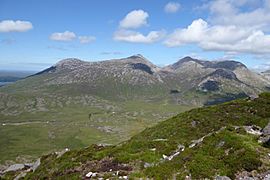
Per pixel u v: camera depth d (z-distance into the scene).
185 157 26.94
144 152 31.62
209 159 25.33
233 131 32.06
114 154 33.31
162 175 25.22
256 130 35.94
